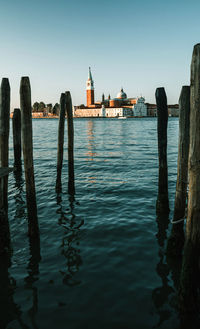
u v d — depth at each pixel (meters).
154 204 10.39
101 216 9.31
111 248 7.09
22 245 7.36
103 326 4.52
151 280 5.72
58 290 5.44
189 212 4.87
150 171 16.42
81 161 20.73
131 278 5.79
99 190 12.45
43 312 4.86
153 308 4.92
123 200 10.95
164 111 8.75
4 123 7.43
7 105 7.43
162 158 9.18
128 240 7.52
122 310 4.87
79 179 14.72
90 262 6.45
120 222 8.75
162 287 5.49
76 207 10.27
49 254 6.86
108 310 4.88
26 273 6.06
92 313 4.81
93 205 10.45
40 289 5.49
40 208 10.24
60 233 8.06
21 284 5.67
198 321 4.65
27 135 7.47
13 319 4.72
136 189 12.43
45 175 15.77
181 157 6.77
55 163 19.75
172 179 14.15
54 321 4.64
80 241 7.53
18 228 8.46
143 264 6.32
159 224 8.56
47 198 11.43
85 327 4.50
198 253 4.90
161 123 8.89
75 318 4.70
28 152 7.53
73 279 5.79
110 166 18.39
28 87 7.33
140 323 4.58
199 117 4.55
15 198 11.53
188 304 4.86
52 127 88.38
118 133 55.50
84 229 8.29
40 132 61.62
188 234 4.89
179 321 4.64
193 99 4.57
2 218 6.93
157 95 8.73
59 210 10.00
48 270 6.15
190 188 4.82
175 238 6.73
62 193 12.11
